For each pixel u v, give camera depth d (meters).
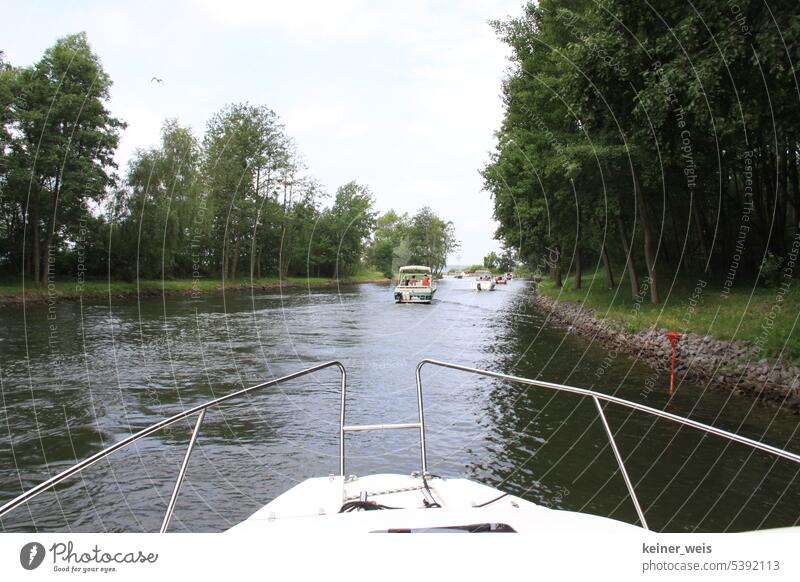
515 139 22.20
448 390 10.64
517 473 6.59
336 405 9.50
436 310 28.58
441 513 3.20
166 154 36.47
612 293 24.19
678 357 12.55
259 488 6.16
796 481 6.31
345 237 53.66
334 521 3.10
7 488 6.15
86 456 7.09
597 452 7.29
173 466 6.77
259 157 44.81
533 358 14.17
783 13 9.73
